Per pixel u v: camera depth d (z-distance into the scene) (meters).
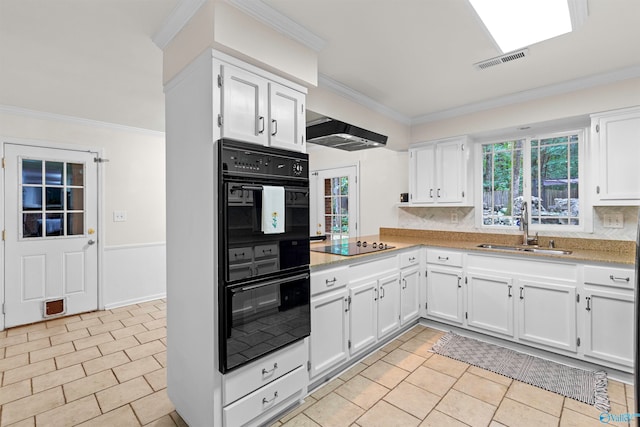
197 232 1.71
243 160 1.64
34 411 1.97
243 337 1.63
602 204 2.60
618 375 2.30
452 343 2.88
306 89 2.02
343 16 1.81
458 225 3.70
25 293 3.41
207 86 1.60
